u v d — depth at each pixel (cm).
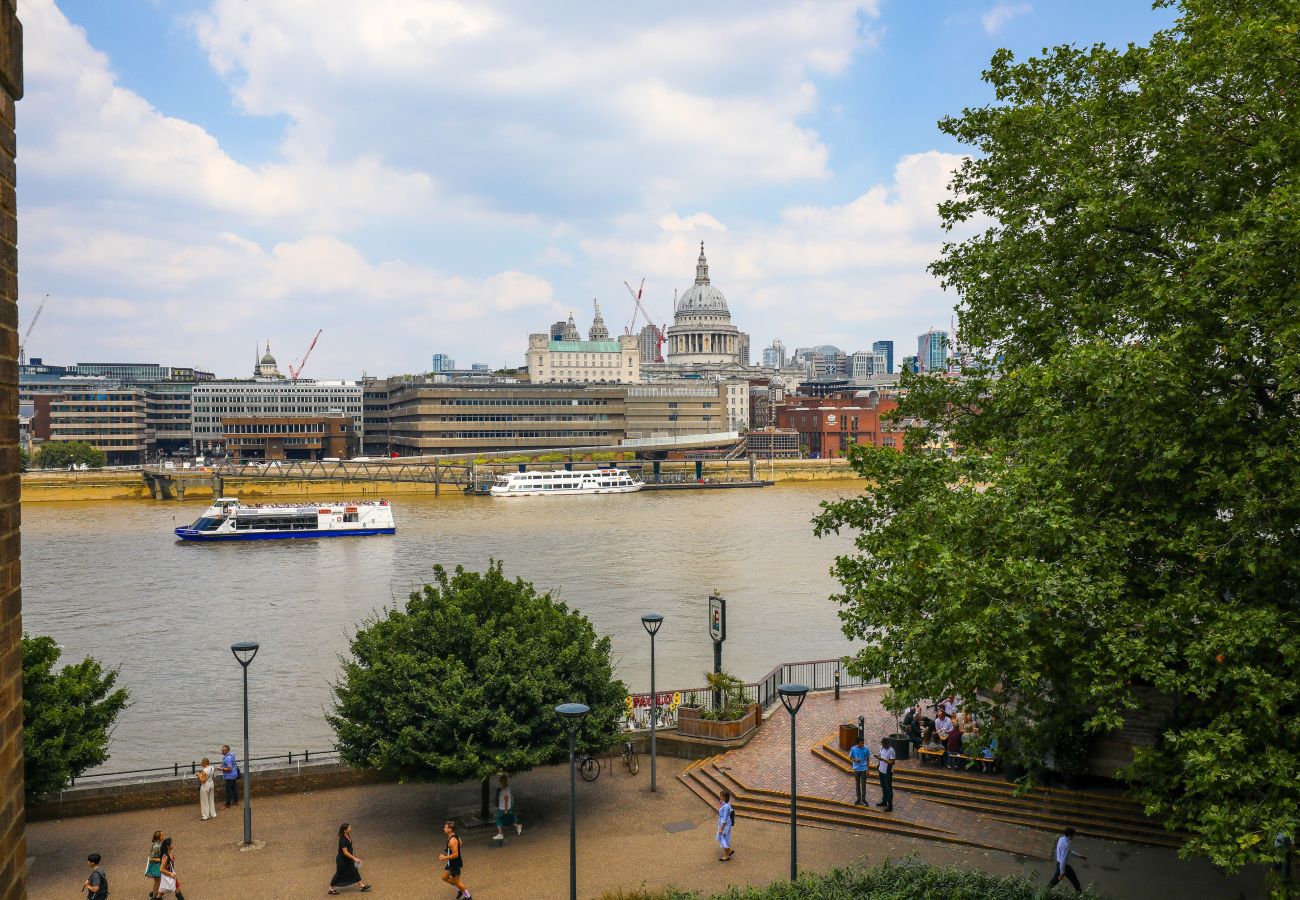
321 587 8862
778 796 3231
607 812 3259
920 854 2781
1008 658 2066
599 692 3338
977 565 2086
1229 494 2084
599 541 11788
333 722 3225
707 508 16562
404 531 13212
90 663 3353
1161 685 1959
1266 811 1789
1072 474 2258
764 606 7612
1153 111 2464
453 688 3038
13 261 762
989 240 3256
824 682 4947
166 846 2553
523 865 2830
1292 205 1877
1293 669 1933
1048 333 2820
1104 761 3006
